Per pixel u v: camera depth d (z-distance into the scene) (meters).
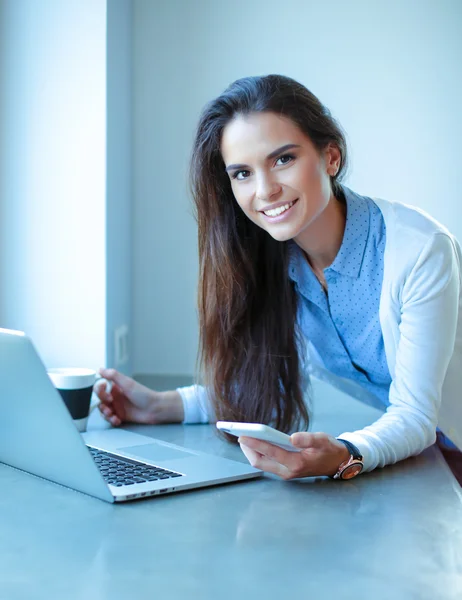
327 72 2.57
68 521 1.05
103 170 2.10
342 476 1.25
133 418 1.74
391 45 2.55
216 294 1.60
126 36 2.43
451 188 2.58
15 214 2.13
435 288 1.40
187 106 2.58
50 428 1.17
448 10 2.53
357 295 1.55
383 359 1.62
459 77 2.55
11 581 0.85
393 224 1.48
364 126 2.58
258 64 2.58
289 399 1.65
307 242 1.54
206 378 1.65
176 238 2.61
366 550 0.95
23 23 2.10
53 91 2.10
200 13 2.57
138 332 2.65
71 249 2.12
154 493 1.15
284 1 2.56
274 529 1.02
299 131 1.36
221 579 0.85
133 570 0.88
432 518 1.08
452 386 1.55
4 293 2.14
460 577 0.87
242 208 1.43
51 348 2.14
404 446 1.36
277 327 1.64
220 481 1.23
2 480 1.25
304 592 0.82
